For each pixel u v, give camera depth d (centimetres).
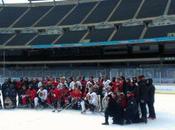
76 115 1931
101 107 2005
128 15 5747
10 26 6506
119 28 5700
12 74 4262
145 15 5516
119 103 1609
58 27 6156
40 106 2241
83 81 2162
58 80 2334
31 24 6444
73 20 6212
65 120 1775
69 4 6850
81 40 5575
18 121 1775
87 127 1562
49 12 6756
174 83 3216
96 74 3700
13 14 6900
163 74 3284
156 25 5344
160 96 2905
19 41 6047
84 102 1986
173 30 4981
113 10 6119
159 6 5641
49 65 5703
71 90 2139
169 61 4772
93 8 6450
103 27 5869
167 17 5228
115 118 1620
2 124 1692
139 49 5275
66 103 2130
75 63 5484
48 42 5812
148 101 1697
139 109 1725
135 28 5491
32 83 2267
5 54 6094
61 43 5662
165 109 2084
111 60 5194
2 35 6362
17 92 2289
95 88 1995
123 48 5366
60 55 5866
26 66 5838
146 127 1528
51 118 1848
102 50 5522
